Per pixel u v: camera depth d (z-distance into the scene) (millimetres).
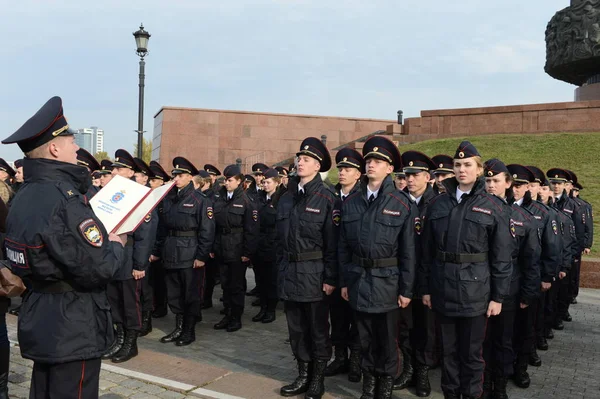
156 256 6789
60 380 2783
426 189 5543
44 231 2656
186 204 6133
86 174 2994
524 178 5652
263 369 5301
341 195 5035
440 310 4113
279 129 24906
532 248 4754
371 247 4168
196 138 24031
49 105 2906
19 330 2830
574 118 18406
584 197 13625
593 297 9742
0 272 3314
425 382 4727
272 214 7531
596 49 20922
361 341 4281
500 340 4629
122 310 5352
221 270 7070
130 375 4680
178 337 6262
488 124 19641
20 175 7992
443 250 4145
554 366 5688
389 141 4367
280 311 8156
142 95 13945
